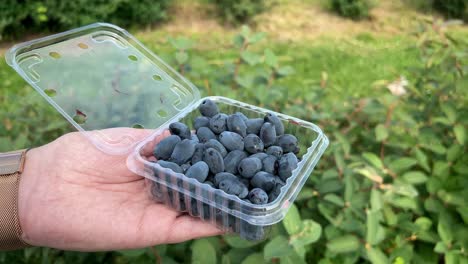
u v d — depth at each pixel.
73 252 0.31
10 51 0.27
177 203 0.24
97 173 0.27
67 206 0.25
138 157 0.25
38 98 0.37
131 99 0.29
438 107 0.39
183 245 0.30
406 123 0.39
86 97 0.27
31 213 0.25
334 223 0.30
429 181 0.35
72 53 0.29
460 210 0.33
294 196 0.23
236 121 0.26
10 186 0.25
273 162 0.24
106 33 0.31
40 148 0.28
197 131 0.26
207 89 0.37
